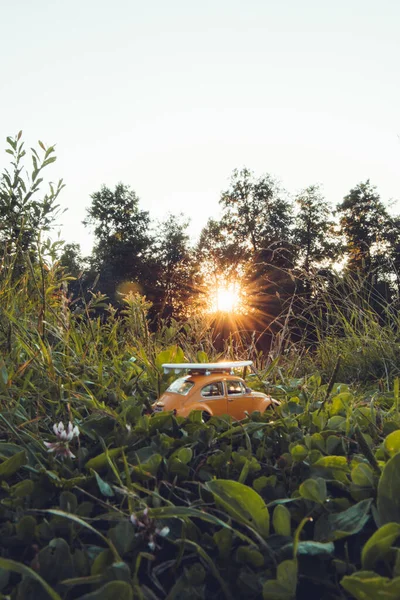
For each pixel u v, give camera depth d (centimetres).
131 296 600
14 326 394
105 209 5791
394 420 343
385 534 167
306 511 208
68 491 216
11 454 246
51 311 458
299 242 5312
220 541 183
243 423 342
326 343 726
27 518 185
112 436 275
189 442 283
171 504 204
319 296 761
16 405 307
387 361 646
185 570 172
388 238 3969
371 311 746
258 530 191
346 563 176
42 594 157
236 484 196
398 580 142
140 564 183
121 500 221
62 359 429
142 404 337
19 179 424
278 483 245
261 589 165
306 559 179
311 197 5538
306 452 254
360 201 5250
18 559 183
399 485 193
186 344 617
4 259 439
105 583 158
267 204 5647
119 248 5372
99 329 526
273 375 570
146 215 5909
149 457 251
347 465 245
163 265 5356
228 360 647
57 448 234
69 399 322
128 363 486
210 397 390
